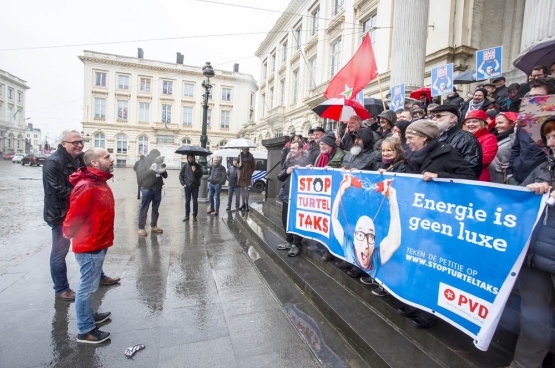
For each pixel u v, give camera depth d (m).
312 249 4.02
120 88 35.59
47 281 3.55
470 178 2.08
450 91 4.77
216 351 2.34
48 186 2.94
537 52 3.58
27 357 2.23
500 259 1.67
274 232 5.38
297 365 2.19
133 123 36.12
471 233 1.83
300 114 18.98
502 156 2.89
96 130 34.91
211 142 38.84
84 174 2.42
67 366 2.15
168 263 4.24
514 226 1.63
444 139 2.64
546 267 1.57
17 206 8.58
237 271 3.98
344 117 4.46
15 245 4.97
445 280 1.97
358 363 2.19
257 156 14.09
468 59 8.16
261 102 27.97
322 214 3.50
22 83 56.44
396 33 6.63
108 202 2.51
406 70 6.44
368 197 2.74
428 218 2.12
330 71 15.98
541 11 4.21
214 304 3.09
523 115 2.15
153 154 5.73
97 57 34.41
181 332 2.59
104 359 2.24
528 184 1.72
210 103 38.59
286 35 21.70
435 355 2.06
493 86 4.69
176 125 37.44
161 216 7.52
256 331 2.61
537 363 1.65
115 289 3.39
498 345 2.01
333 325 2.67
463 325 1.83
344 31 13.98
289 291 3.34
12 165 31.08
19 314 2.82
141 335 2.54
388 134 3.98
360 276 3.09
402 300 2.27
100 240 2.44
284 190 4.37
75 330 2.59
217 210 7.81
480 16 8.23
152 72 36.44
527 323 1.67
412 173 2.39
